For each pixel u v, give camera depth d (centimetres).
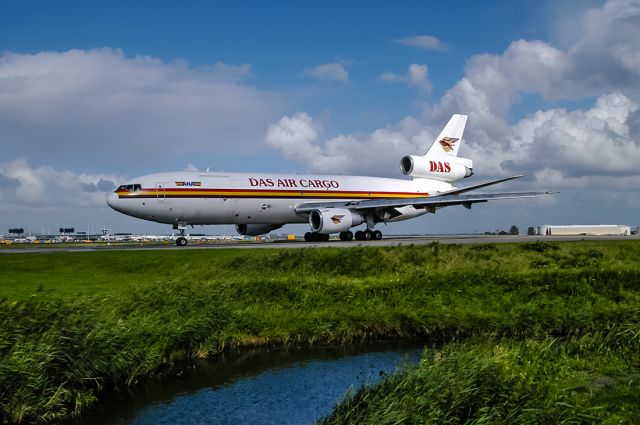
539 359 1445
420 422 1033
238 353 1942
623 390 1190
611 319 2250
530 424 1016
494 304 2438
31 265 3278
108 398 1515
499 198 4981
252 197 4956
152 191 4572
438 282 2694
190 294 2259
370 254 3269
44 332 1577
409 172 6128
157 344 1766
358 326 2164
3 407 1338
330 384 1593
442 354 1476
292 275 2947
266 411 1393
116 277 2972
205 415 1377
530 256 3341
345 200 5544
